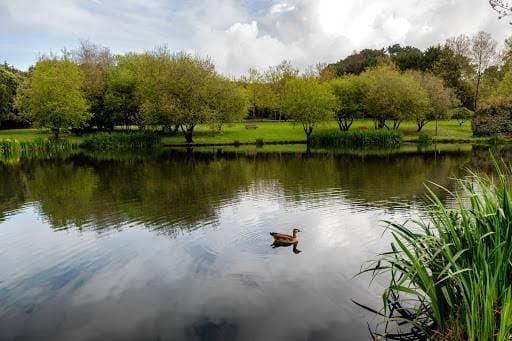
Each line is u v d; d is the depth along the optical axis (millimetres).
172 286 12094
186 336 9438
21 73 103250
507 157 41844
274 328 9641
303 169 35656
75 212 21359
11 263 14445
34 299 11617
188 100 62094
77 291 12023
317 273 12641
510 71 65625
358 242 15305
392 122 85000
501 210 7492
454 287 8523
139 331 9742
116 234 17266
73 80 67188
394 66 97812
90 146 61156
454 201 21281
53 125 65438
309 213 19688
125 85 73312
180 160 45000
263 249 14891
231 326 9781
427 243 8734
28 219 20266
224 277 12578
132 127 86688
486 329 6742
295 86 67875
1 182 31969
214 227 17812
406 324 9625
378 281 11922
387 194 23797
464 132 69438
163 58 71312
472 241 7898
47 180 32375
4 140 55406
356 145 60625
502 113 58188
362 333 9336
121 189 27547
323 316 10125
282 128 78688
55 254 15195
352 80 75812
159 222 18875
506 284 7574
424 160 40531
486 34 81250
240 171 35344
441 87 69750
